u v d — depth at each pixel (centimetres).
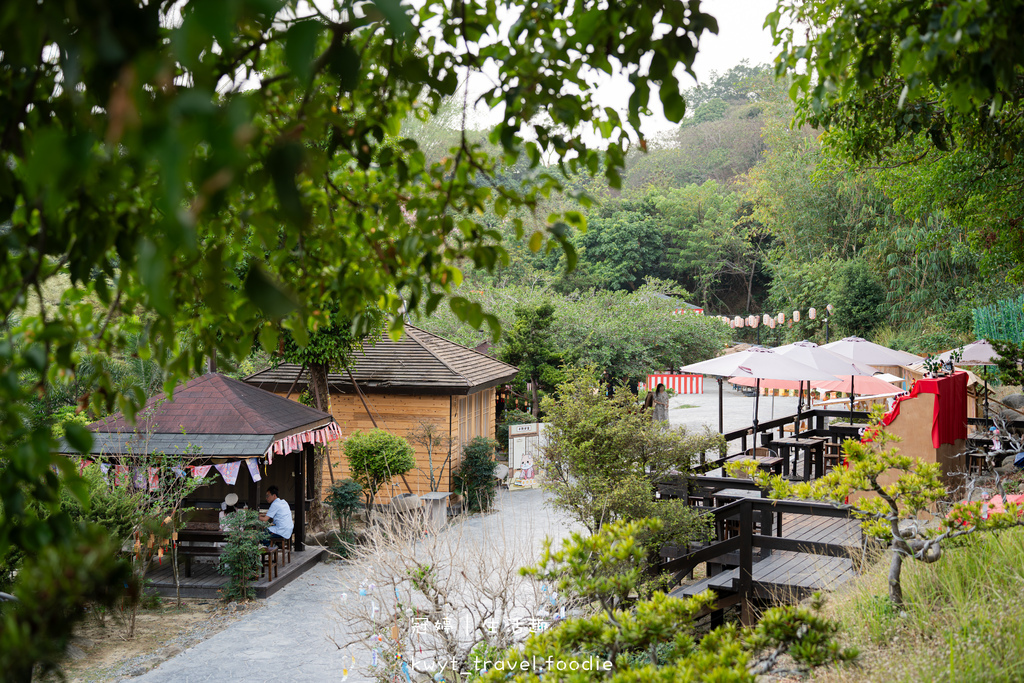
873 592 665
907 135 920
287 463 1594
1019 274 1329
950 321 2859
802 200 4166
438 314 2881
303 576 1320
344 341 1605
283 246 315
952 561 647
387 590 864
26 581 187
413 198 303
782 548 825
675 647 408
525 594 763
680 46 252
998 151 836
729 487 1046
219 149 111
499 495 1859
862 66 371
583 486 1035
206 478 1375
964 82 340
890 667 506
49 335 206
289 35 136
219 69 198
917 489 622
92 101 175
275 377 1933
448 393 1850
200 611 1125
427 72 264
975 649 496
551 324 2819
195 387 1416
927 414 1200
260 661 923
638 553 456
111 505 1035
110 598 199
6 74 206
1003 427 1160
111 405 266
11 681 182
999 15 310
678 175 7900
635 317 3312
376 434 1623
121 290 215
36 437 204
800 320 4047
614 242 6222
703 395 4528
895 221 3462
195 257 227
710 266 6606
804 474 1348
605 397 1134
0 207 209
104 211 200
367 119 287
